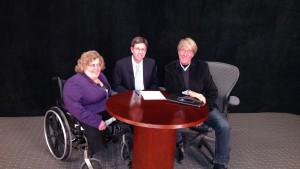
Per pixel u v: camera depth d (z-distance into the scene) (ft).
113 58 12.66
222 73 10.23
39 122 12.47
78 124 8.32
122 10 12.10
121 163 9.61
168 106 7.94
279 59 13.80
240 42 13.32
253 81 14.03
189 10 12.52
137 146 8.11
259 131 12.56
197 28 12.81
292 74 14.11
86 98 8.46
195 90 9.95
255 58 13.66
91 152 8.35
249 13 12.94
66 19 11.87
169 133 7.77
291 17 13.21
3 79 12.29
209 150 10.27
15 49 11.95
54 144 9.98
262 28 13.24
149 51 12.75
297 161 10.19
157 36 12.62
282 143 11.53
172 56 12.95
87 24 12.06
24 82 12.49
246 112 14.60
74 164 9.37
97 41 12.35
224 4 12.66
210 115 9.30
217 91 9.83
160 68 13.04
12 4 11.36
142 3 12.12
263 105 14.55
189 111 7.62
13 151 10.03
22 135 11.25
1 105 12.66
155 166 8.01
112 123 8.79
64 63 12.43
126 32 12.39
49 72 12.48
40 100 12.87
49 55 12.23
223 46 13.24
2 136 11.09
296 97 14.49
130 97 8.59
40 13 11.64
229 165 9.75
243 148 10.98
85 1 11.77
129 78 10.71
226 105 9.94
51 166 9.21
